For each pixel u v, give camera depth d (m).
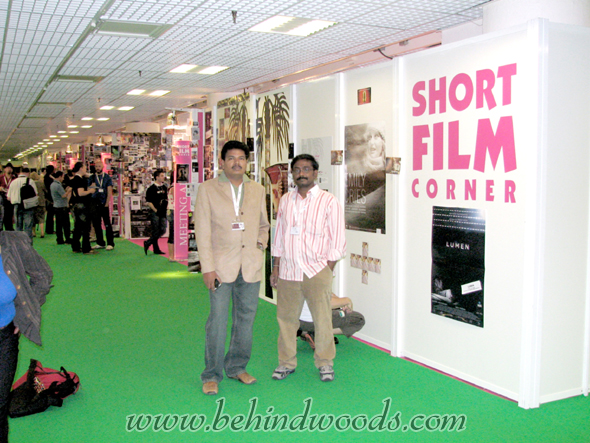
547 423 2.86
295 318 3.52
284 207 3.51
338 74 4.41
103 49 6.10
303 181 3.38
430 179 3.61
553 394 3.15
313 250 3.38
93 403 3.17
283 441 2.70
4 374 2.11
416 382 3.44
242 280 3.31
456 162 3.40
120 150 12.38
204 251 3.15
